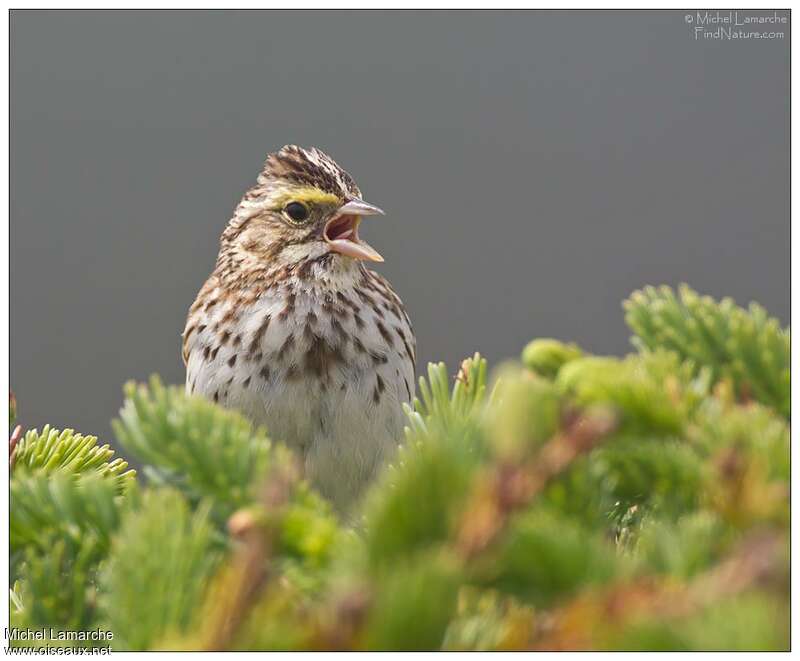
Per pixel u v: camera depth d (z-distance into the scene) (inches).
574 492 136.6
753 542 104.3
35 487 146.7
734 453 126.3
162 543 120.1
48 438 214.1
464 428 138.9
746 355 164.4
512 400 124.1
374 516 114.0
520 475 109.6
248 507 137.5
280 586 121.8
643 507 155.3
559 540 116.5
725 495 125.3
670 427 139.3
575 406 132.2
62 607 140.1
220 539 135.5
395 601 102.3
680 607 101.7
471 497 110.7
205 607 118.3
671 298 175.3
